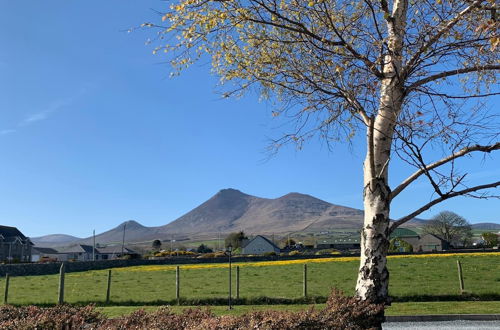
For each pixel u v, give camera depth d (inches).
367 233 282.5
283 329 243.4
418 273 1097.4
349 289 884.0
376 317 264.8
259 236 4532.5
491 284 844.6
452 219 3964.1
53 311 330.0
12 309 351.9
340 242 5039.4
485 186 255.4
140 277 1328.7
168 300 775.7
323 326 251.0
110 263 1939.0
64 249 5821.9
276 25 289.9
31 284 1242.6
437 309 598.9
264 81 336.8
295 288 925.8
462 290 738.8
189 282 1133.7
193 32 307.0
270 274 1261.1
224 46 323.9
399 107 287.6
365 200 288.7
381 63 293.7
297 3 297.1
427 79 289.1
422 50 277.1
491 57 285.1
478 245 3457.2
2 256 4005.9
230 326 247.1
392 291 776.9
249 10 298.7
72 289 1072.2
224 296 805.9
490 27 235.1
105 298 856.3
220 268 1531.7
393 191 282.2
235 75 334.3
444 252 1946.4
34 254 5565.9
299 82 320.8
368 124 291.9
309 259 1839.3
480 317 548.4
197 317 298.5
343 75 288.8
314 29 310.7
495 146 254.4
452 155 261.7
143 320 295.6
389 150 288.7
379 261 278.1
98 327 286.2
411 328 499.5
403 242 2967.5
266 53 326.3
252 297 743.7
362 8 320.8
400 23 288.4
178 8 294.2
